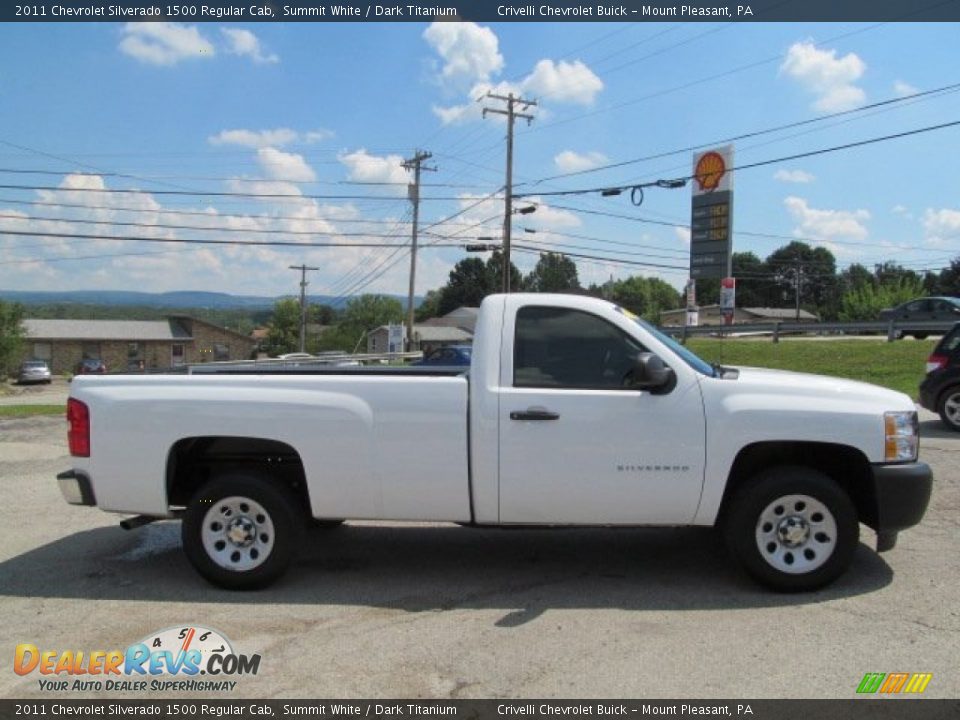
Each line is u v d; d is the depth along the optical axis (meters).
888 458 4.89
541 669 3.95
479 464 5.00
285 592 5.19
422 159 43.91
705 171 38.09
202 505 5.23
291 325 97.56
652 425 4.92
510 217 38.72
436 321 96.62
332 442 5.12
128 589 5.31
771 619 4.55
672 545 6.12
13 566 5.86
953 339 11.38
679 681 3.79
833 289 104.44
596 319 5.09
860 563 5.54
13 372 61.59
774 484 4.92
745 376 5.16
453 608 4.84
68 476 5.37
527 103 38.38
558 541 6.29
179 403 5.22
